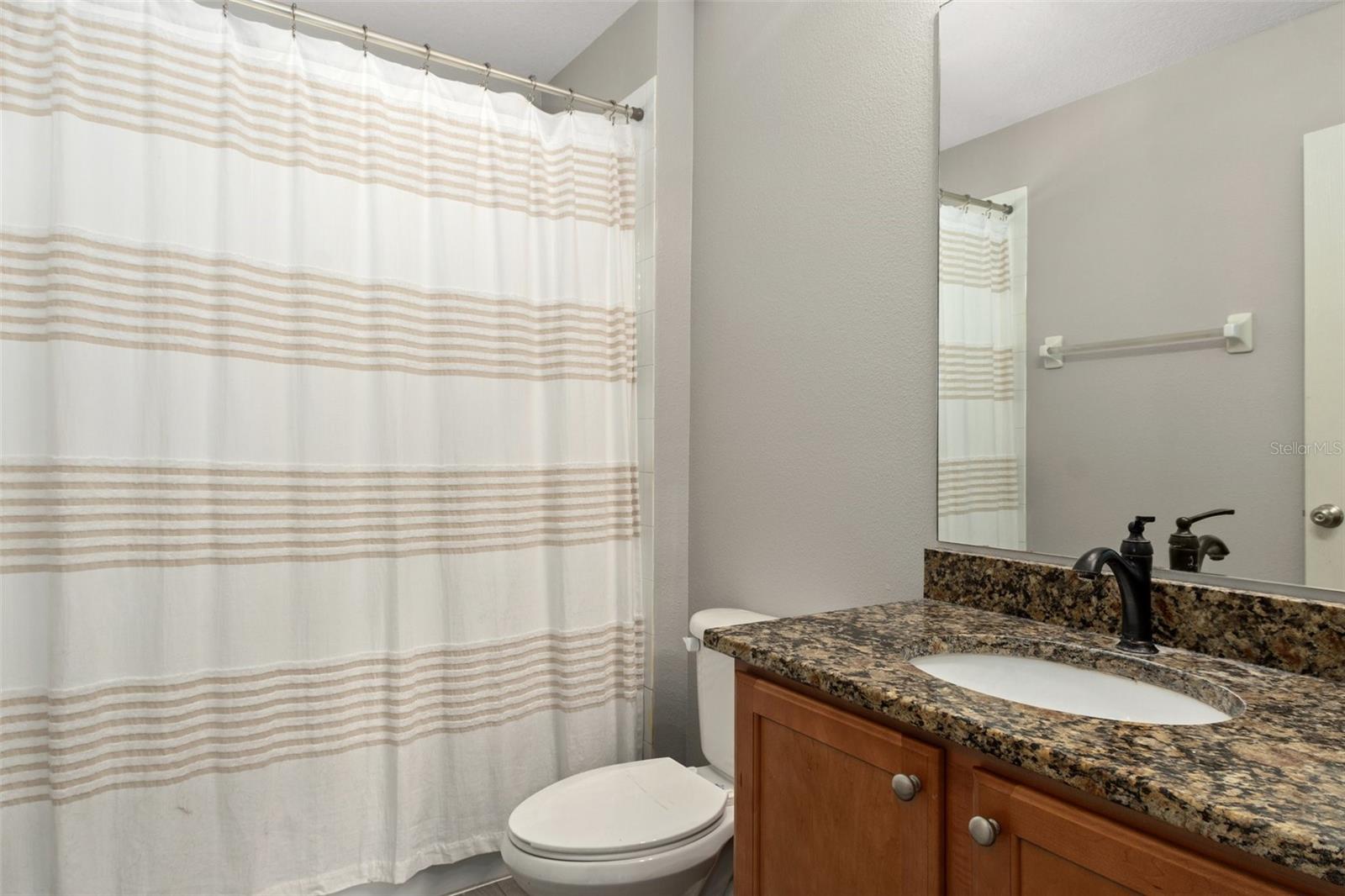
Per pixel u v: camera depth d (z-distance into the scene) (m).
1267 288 1.09
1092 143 1.30
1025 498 1.40
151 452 1.63
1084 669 1.15
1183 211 1.19
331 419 1.82
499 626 2.04
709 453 2.21
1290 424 1.07
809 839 1.10
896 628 1.29
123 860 1.60
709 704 1.91
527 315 2.10
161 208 1.63
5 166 1.52
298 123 1.79
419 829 1.93
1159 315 1.22
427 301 1.98
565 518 2.12
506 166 2.07
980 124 1.47
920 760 0.94
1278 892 0.64
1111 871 0.75
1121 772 0.72
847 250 1.76
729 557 2.13
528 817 1.60
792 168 1.92
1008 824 0.84
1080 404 1.32
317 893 1.80
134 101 1.62
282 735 1.76
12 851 1.52
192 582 1.66
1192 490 1.18
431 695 1.96
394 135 1.92
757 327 2.03
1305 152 1.06
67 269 1.53
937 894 0.92
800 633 1.25
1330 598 1.04
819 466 1.84
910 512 1.61
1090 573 1.07
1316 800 0.66
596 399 2.19
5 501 1.51
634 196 2.29
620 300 2.24
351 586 1.85
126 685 1.61
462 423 1.99
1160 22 1.22
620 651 2.21
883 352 1.68
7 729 1.51
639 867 1.47
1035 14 1.39
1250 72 1.11
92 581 1.56
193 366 1.67
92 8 1.58
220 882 1.70
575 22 2.41
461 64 2.02
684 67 2.28
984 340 1.46
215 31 1.71
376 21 2.38
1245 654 1.09
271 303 1.77
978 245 1.47
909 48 1.63
